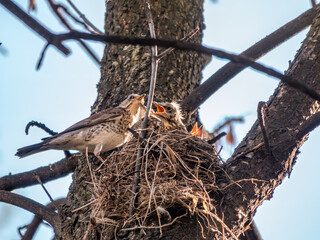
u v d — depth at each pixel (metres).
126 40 5.43
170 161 9.43
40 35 5.38
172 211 8.99
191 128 12.63
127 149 9.82
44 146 12.15
